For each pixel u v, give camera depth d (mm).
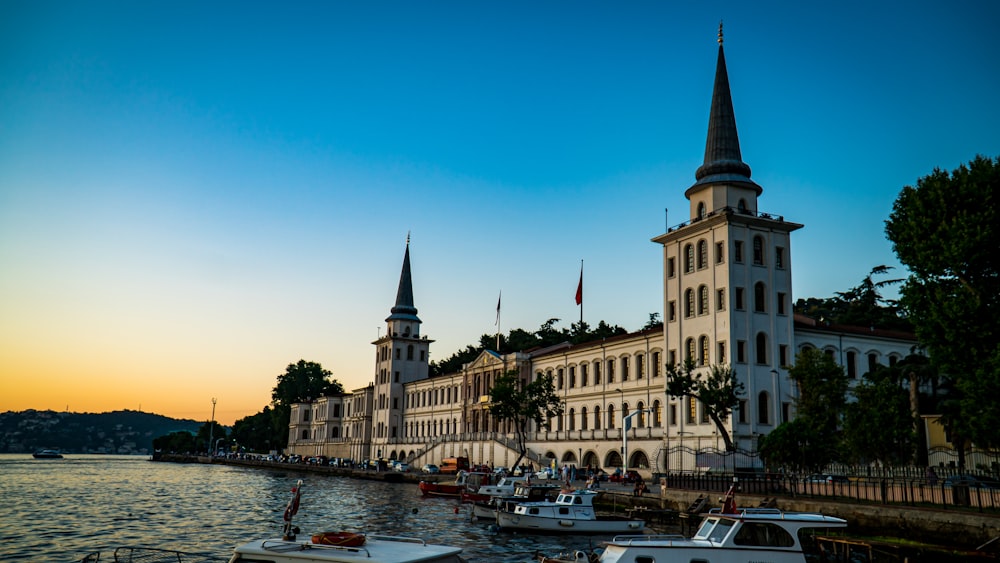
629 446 85688
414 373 162375
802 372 58281
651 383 85938
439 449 127938
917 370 61844
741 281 75812
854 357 81438
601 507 58750
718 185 79125
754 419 72750
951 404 54188
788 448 50875
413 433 152500
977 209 42625
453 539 42625
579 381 100750
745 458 66000
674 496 52031
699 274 79438
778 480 48656
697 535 29594
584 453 93938
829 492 44500
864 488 42625
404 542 22547
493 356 120938
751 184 79438
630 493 58406
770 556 28016
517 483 63625
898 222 46500
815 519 28500
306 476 120938
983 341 41000
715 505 47812
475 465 104250
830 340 80125
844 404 55875
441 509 60844
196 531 45094
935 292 43062
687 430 77500
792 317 77688
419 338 163750
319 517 54031
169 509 58969
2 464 173500
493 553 37844
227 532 44688
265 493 78688
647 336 87750
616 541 29469
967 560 31438
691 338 79562
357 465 137625
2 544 39031
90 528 45875
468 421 129000
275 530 45938
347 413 181125
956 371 43688
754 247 77750
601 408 95438
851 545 34062
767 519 28375
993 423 38531
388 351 162500
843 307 123938
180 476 116875
